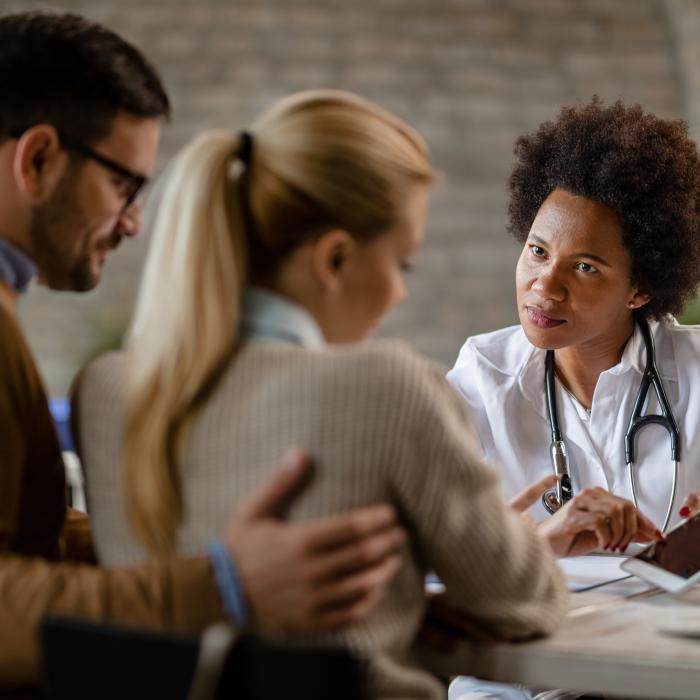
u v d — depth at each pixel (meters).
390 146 1.50
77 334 7.43
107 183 1.72
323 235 1.47
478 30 8.23
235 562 1.36
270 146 1.50
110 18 7.96
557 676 1.53
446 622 1.59
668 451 2.58
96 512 1.59
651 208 2.43
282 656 1.21
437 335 7.90
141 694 1.26
